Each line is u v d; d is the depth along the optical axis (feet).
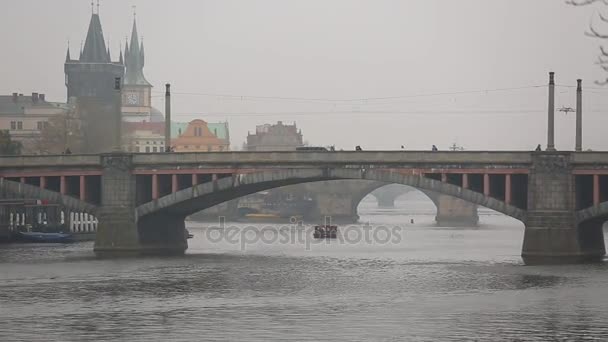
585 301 397.80
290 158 599.16
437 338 323.16
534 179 566.77
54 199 636.48
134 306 390.83
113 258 596.70
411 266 549.95
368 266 552.00
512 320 354.54
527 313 369.30
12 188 645.10
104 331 336.29
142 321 355.36
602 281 460.14
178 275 499.51
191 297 416.67
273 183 632.38
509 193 573.74
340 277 491.31
